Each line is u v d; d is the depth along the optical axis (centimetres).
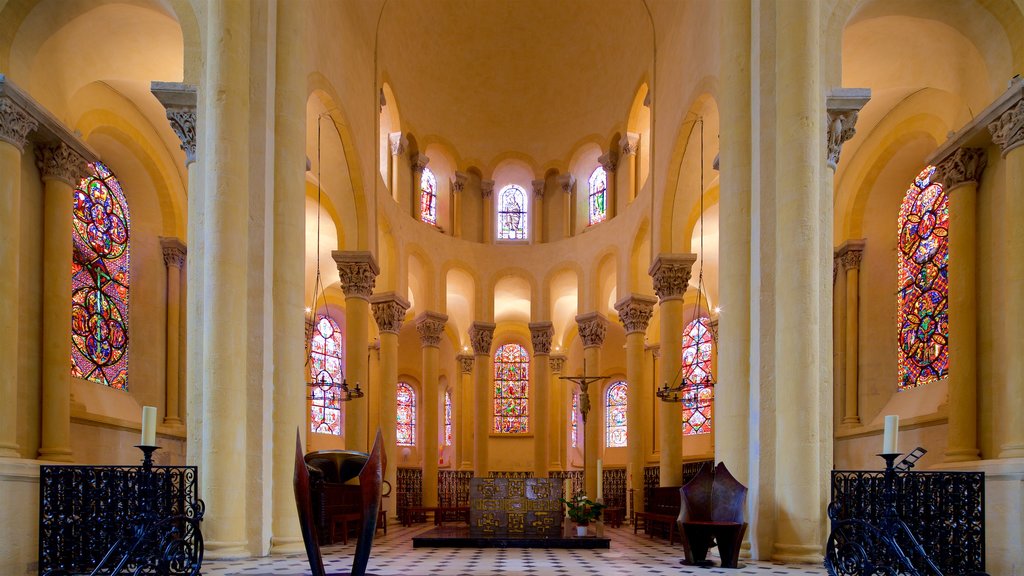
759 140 1220
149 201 1914
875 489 998
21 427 1343
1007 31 1308
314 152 1927
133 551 830
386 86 2386
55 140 1406
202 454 1138
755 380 1183
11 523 1093
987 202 1378
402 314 2431
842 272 1962
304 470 857
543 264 2828
